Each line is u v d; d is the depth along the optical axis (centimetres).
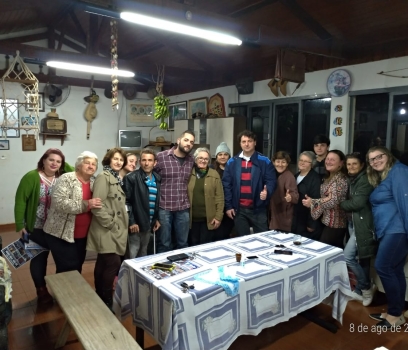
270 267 207
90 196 257
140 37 526
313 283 226
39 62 541
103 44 584
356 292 302
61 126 591
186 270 202
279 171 329
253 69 511
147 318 191
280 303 208
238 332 191
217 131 511
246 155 322
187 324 168
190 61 570
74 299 206
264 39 318
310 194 314
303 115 456
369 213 275
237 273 198
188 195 319
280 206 329
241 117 499
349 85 397
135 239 293
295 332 255
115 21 327
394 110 365
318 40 364
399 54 354
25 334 249
